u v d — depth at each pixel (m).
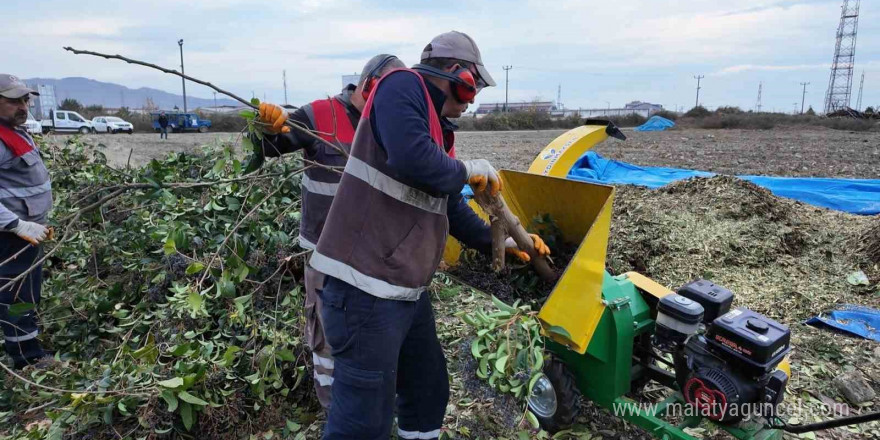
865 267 5.09
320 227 2.73
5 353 3.82
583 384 2.87
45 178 3.72
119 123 32.62
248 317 3.18
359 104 2.69
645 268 5.26
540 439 2.94
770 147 18.44
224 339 3.26
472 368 2.98
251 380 2.92
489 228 2.66
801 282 4.87
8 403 3.28
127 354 3.02
